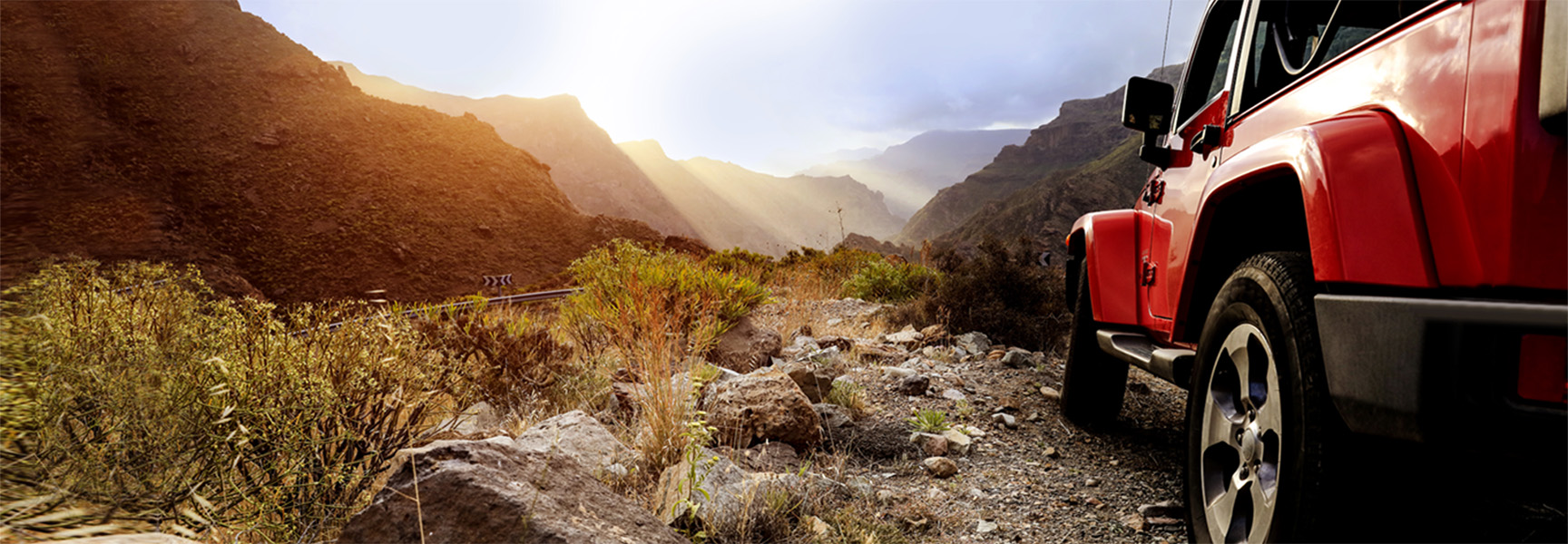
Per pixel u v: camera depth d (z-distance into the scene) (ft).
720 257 52.39
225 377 6.18
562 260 475.31
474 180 500.33
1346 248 4.86
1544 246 3.87
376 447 8.36
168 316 6.90
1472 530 5.67
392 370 8.38
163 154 384.68
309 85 510.58
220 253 344.08
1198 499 7.23
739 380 12.90
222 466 5.97
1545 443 3.80
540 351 15.05
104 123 362.94
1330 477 4.98
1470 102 4.33
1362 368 4.52
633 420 11.99
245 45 522.88
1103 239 12.45
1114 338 11.29
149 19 486.79
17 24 321.52
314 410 6.98
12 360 5.40
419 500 5.70
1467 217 4.22
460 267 426.92
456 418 10.81
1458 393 3.95
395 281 390.42
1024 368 18.47
